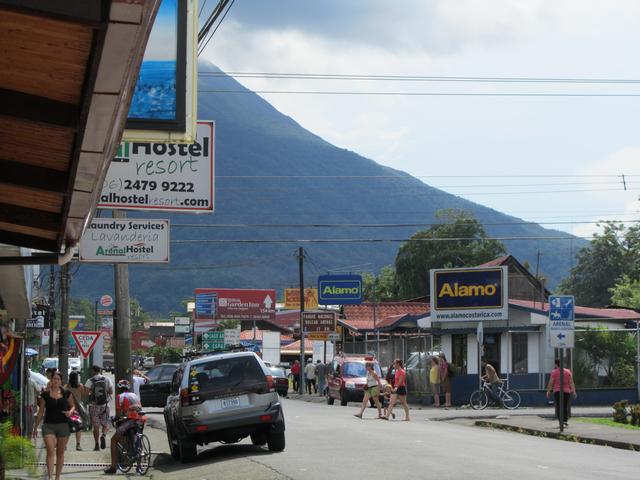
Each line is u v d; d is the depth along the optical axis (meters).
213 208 20.75
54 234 9.12
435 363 39.41
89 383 25.55
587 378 39.31
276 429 19.69
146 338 130.12
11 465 14.09
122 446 19.62
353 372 44.00
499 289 40.38
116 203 20.39
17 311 25.00
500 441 22.44
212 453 21.41
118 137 6.18
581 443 23.00
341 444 20.95
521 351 41.16
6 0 4.38
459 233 92.94
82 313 173.38
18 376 23.56
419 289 92.62
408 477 15.05
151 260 20.56
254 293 98.56
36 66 5.11
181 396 19.41
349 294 67.31
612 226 91.50
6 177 7.05
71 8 4.43
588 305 90.69
